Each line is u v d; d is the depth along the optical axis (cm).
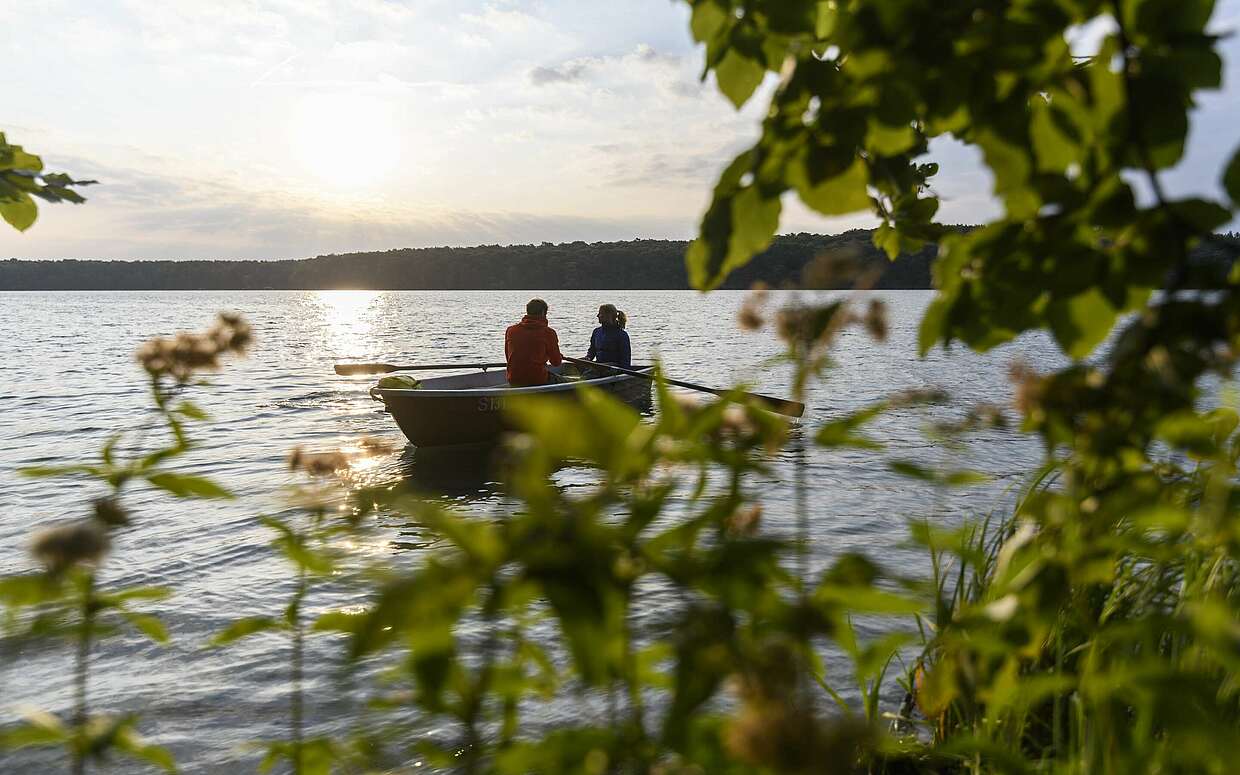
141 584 542
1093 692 107
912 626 376
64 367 2367
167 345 145
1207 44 82
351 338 3816
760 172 97
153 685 396
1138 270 89
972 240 97
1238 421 114
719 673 72
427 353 2900
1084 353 100
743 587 71
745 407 85
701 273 101
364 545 527
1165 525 93
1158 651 167
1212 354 83
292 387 1870
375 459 155
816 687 333
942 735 190
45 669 411
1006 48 85
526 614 103
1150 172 86
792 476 821
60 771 320
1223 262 85
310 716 349
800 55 97
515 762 87
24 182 189
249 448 1109
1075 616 154
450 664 67
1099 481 98
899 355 2439
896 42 86
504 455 63
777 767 59
